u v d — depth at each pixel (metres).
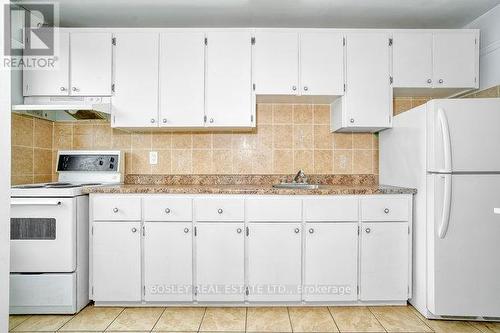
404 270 2.28
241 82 2.54
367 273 2.28
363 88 2.54
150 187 2.38
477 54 2.54
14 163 2.47
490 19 2.50
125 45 2.54
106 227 2.29
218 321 2.12
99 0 2.37
